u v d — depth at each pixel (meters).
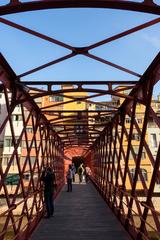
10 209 5.61
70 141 24.53
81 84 7.99
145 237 5.71
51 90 7.94
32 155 34.16
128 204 7.95
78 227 8.46
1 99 39.06
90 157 32.78
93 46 6.19
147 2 4.09
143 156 34.56
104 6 4.19
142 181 6.85
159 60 5.55
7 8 4.12
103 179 15.77
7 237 13.91
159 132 36.88
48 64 6.69
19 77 6.82
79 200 14.94
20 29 5.54
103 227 8.45
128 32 5.62
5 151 35.78
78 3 4.11
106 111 11.12
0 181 5.57
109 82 8.00
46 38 5.87
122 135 10.12
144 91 6.84
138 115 35.31
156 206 27.58
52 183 10.22
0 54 5.41
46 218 9.89
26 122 8.36
